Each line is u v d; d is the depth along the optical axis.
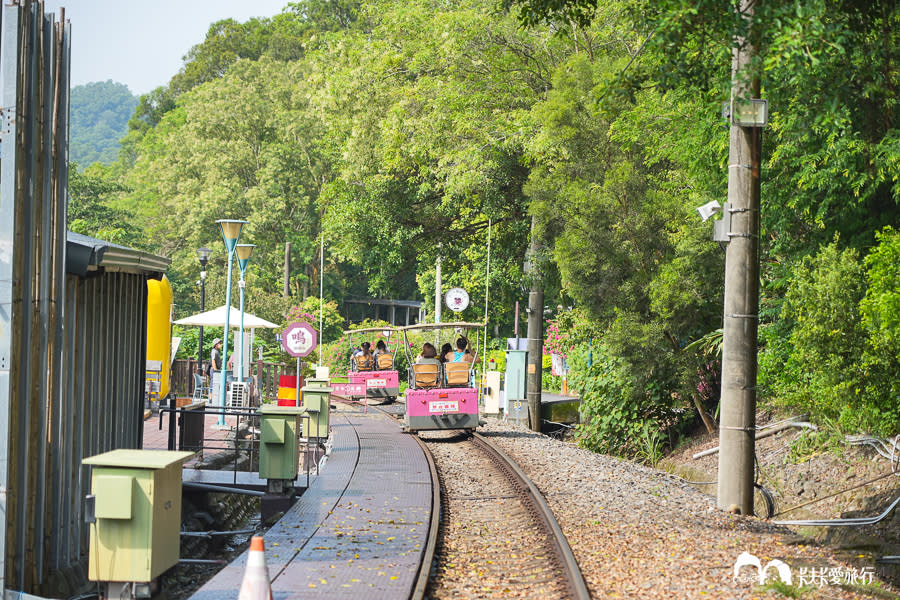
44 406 11.73
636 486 20.56
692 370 28.53
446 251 50.06
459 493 19.42
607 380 32.09
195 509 18.20
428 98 40.75
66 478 13.02
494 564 13.25
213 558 16.88
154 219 109.44
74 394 13.33
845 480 20.28
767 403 27.88
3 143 10.92
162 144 131.50
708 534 15.41
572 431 39.53
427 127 40.06
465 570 12.88
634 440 31.52
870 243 21.27
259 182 95.12
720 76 17.22
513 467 22.14
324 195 50.00
